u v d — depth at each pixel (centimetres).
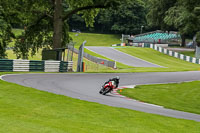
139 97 2788
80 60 5450
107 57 9381
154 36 16750
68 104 1803
